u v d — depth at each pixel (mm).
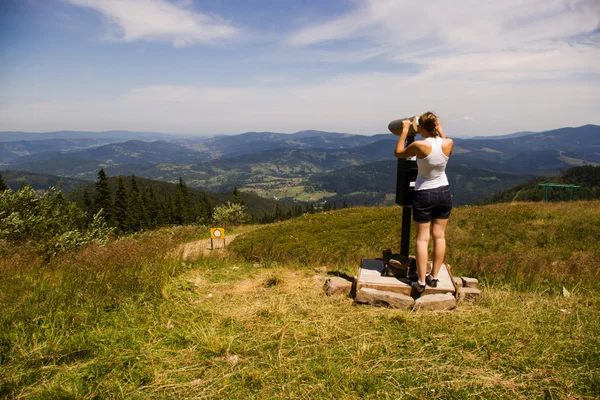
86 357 3119
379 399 2537
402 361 3004
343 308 4164
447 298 4066
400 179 4496
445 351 3154
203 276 5691
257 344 3355
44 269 6020
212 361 3064
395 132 4590
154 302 4387
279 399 2555
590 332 3443
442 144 3826
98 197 57812
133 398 2582
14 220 9430
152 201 70000
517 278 5402
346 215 23938
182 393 2650
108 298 4406
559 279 5258
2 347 3154
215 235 16828
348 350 3203
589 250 9984
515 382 2707
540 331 3486
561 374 2771
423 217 4016
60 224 10281
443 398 2547
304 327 3678
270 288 4973
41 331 3535
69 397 2545
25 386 2689
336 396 2570
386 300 4168
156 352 3221
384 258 4910
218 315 4027
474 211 18438
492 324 3641
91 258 5984
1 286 4855
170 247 7133
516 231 13750
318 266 6805
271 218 92438
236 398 2586
